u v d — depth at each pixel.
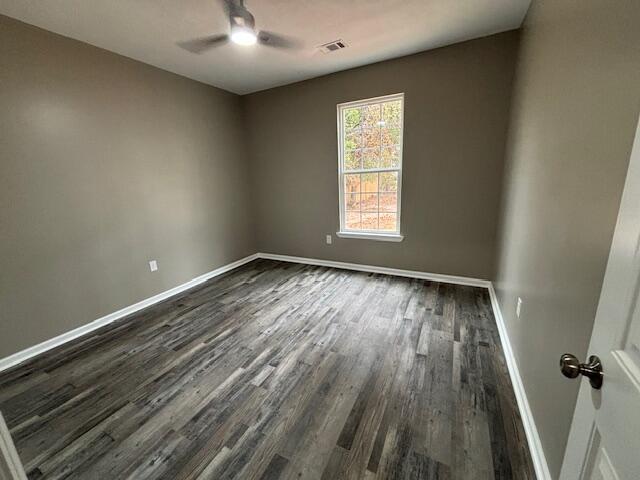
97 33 2.34
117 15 2.09
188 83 3.43
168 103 3.22
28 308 2.24
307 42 2.62
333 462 1.33
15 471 0.64
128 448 1.43
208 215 3.81
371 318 2.62
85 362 2.14
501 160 2.87
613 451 0.52
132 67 2.85
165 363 2.10
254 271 4.09
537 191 1.61
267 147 4.20
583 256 1.00
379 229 3.72
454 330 2.39
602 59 0.94
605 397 0.57
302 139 3.91
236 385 1.84
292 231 4.36
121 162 2.81
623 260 0.55
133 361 2.13
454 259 3.31
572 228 1.11
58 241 2.40
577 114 1.13
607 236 0.84
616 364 0.54
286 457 1.36
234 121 4.13
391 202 3.58
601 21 0.96
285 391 1.78
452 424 1.50
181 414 1.63
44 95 2.26
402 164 3.34
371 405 1.64
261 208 4.53
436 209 3.28
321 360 2.06
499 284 2.64
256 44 2.62
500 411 1.57
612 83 0.87
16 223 2.16
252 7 2.08
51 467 1.35
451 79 2.91
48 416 1.65
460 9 2.21
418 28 2.47
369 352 2.13
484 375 1.86
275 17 2.21
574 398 0.97
